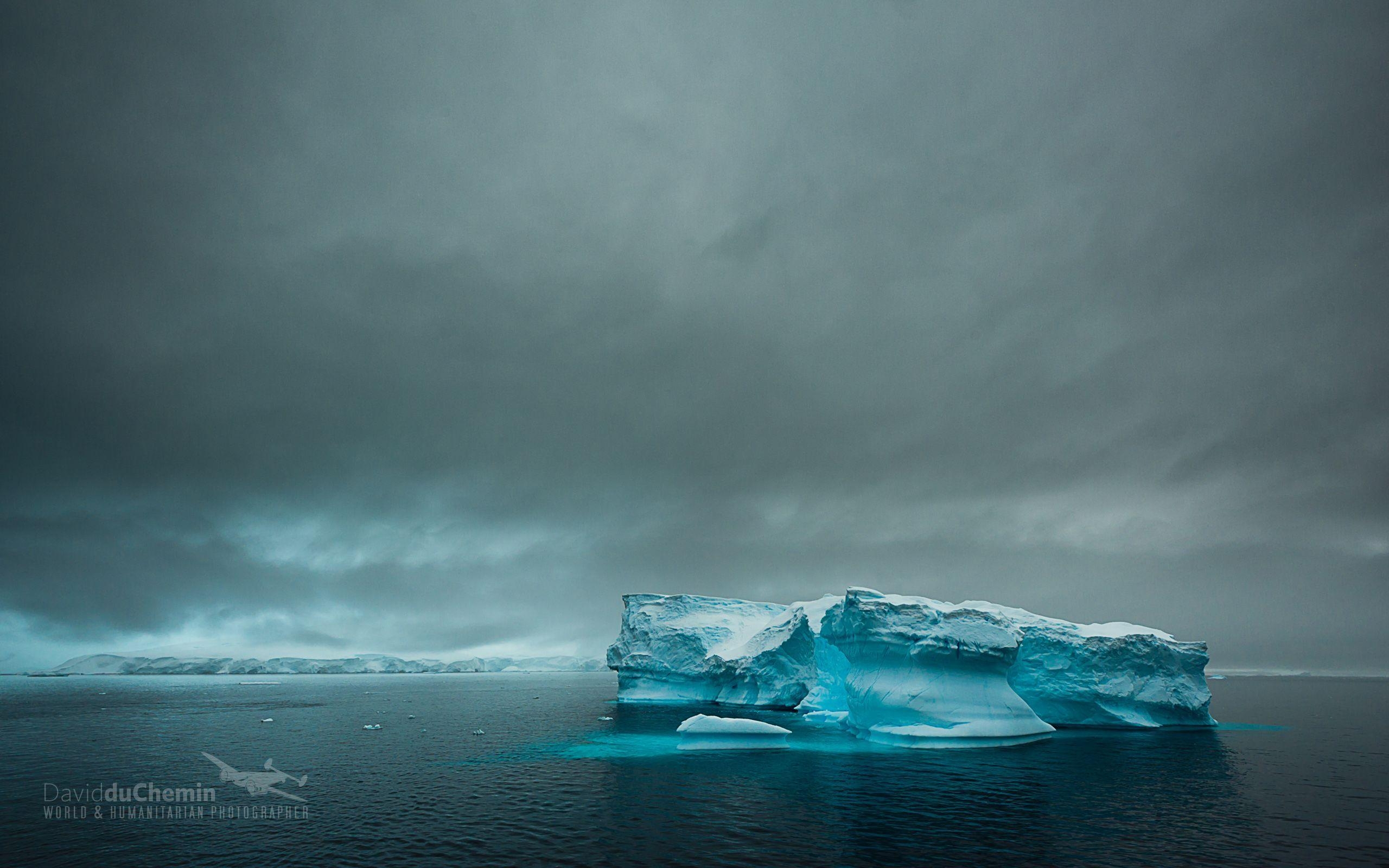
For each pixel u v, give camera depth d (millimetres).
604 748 47625
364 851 23375
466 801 30797
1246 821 26625
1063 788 32344
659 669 91812
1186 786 33000
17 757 44969
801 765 38719
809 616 76750
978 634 48031
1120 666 56406
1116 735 51906
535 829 25750
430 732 58406
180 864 22375
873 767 38094
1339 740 51500
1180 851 22922
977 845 23484
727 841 23969
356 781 35844
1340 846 23531
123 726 64938
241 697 118938
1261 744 48594
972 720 45938
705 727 50094
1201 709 56375
